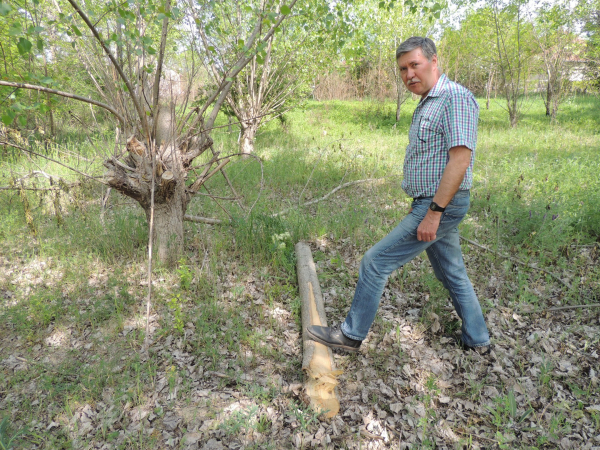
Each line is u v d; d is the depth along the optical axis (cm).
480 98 2559
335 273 373
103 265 381
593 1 1185
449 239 244
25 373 252
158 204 368
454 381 247
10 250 410
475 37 1508
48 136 788
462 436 210
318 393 225
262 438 208
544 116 1556
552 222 389
